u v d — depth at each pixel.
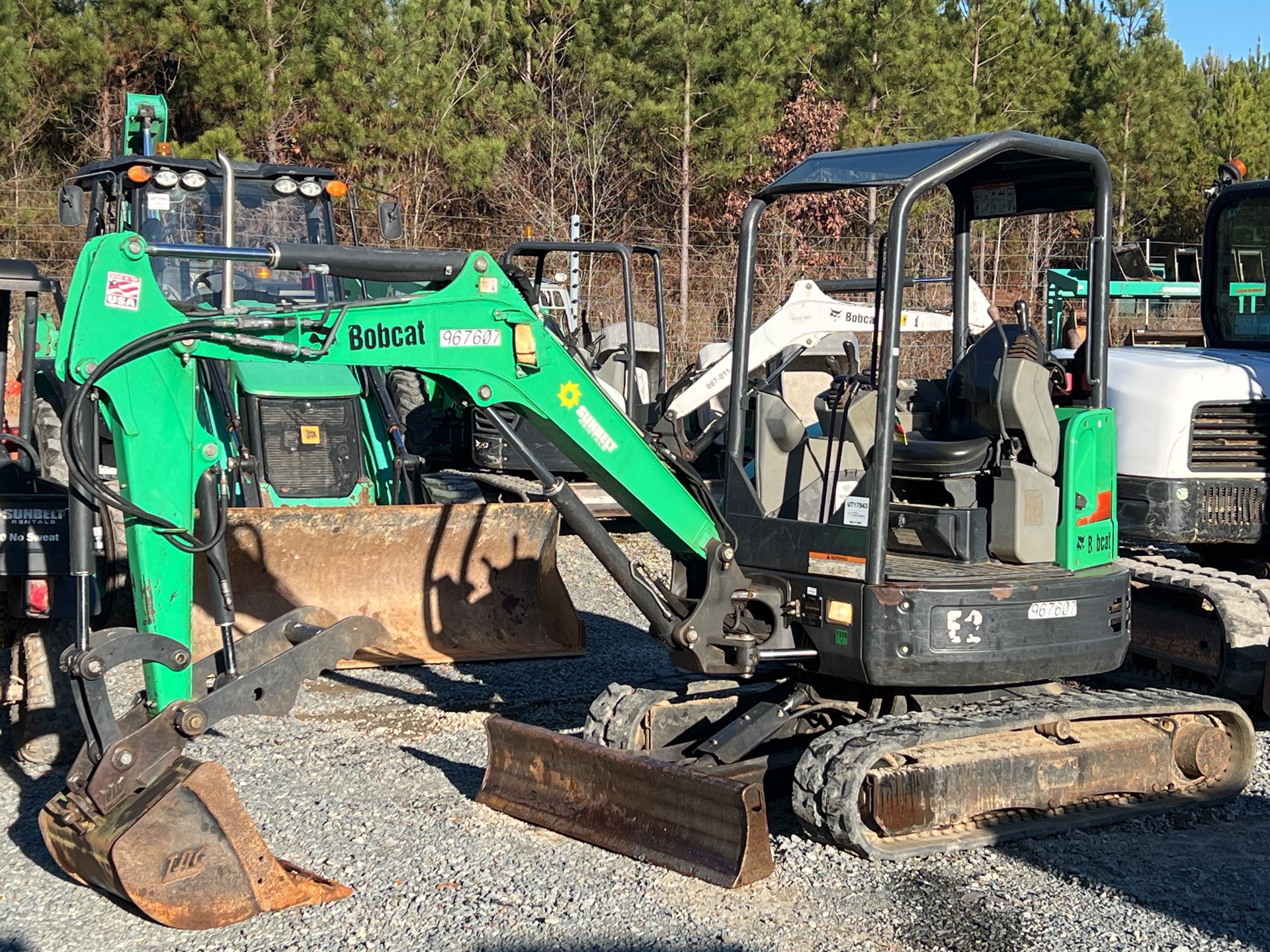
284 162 19.66
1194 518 7.41
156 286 4.68
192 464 4.76
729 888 4.96
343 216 19.88
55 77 19.98
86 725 4.66
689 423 11.23
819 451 5.82
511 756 5.86
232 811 4.73
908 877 5.12
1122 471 7.62
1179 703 5.86
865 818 5.23
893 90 22.97
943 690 5.89
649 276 21.66
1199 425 7.41
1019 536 5.59
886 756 5.30
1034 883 5.10
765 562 5.73
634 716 5.89
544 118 22.59
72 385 4.82
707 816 5.13
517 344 5.30
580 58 22.73
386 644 5.09
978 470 5.77
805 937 4.61
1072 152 5.65
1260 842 5.59
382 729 7.07
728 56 21.80
